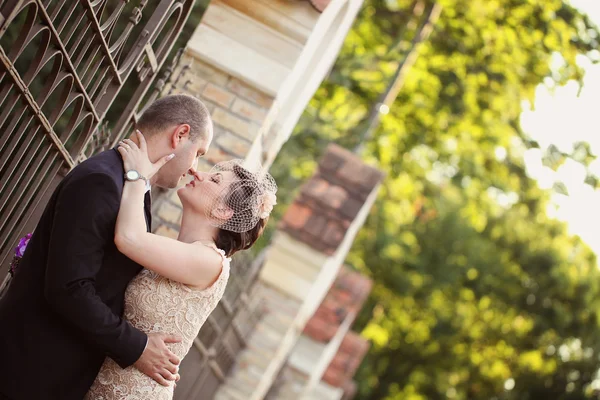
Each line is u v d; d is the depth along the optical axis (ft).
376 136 71.00
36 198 15.55
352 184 37.40
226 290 28.32
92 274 12.21
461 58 65.77
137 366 12.89
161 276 13.21
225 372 33.32
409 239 106.73
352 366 58.70
